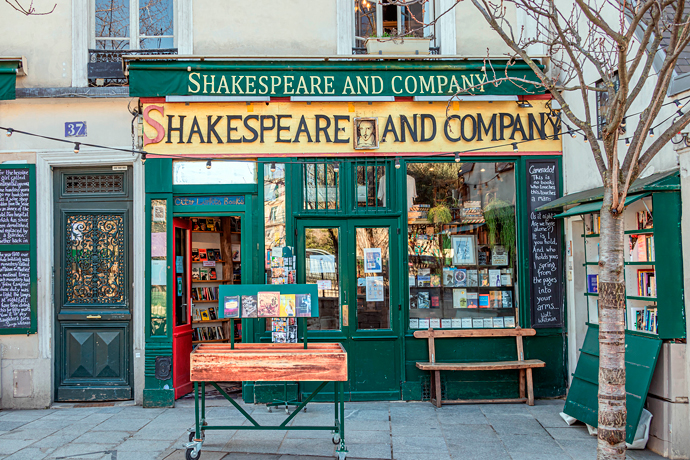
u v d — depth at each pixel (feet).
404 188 20.40
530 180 20.53
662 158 15.67
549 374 20.26
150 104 19.88
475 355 20.06
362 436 16.10
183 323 21.12
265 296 14.93
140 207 20.10
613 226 11.49
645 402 15.28
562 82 20.56
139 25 21.11
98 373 20.17
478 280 20.71
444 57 19.94
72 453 14.78
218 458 14.35
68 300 20.33
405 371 20.02
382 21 21.93
